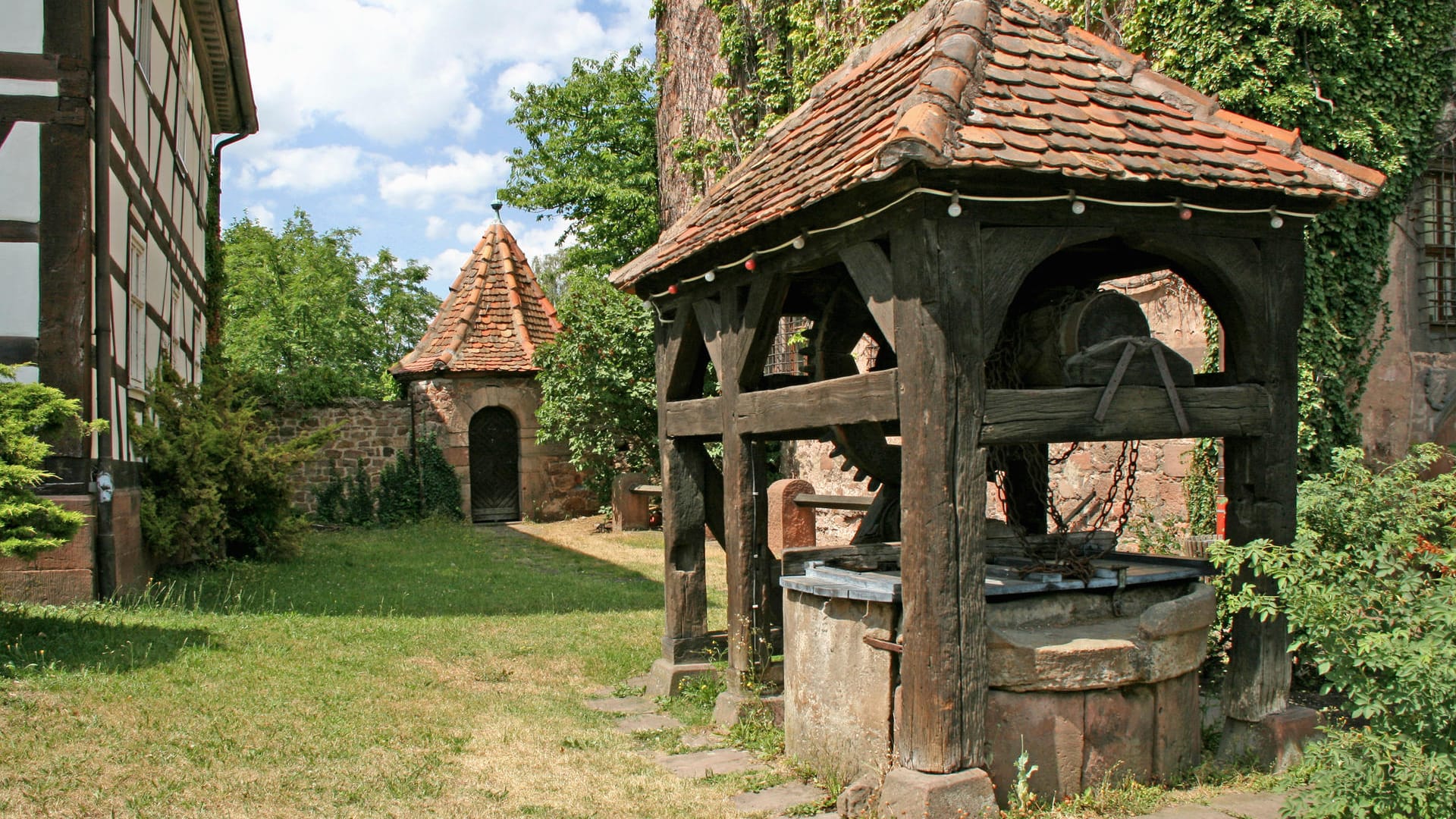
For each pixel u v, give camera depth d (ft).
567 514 59.72
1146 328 13.76
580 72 67.77
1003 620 13.19
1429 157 24.13
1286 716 13.67
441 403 57.06
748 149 43.73
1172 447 25.12
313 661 20.11
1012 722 12.25
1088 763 12.54
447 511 56.70
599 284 60.64
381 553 42.19
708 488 20.58
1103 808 12.17
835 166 13.25
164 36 33.65
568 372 50.44
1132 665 12.63
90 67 24.40
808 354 18.29
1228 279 13.50
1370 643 10.57
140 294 30.07
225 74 44.91
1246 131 14.05
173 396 33.37
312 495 55.42
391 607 27.99
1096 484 27.84
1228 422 13.55
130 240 28.17
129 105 27.66
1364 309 23.50
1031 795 12.07
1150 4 24.21
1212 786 13.00
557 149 68.13
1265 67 22.39
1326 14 22.15
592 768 14.57
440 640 23.03
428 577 34.55
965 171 11.32
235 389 38.58
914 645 11.87
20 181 23.81
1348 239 23.03
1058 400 12.39
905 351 11.87
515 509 60.13
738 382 16.57
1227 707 14.11
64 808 12.21
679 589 19.57
